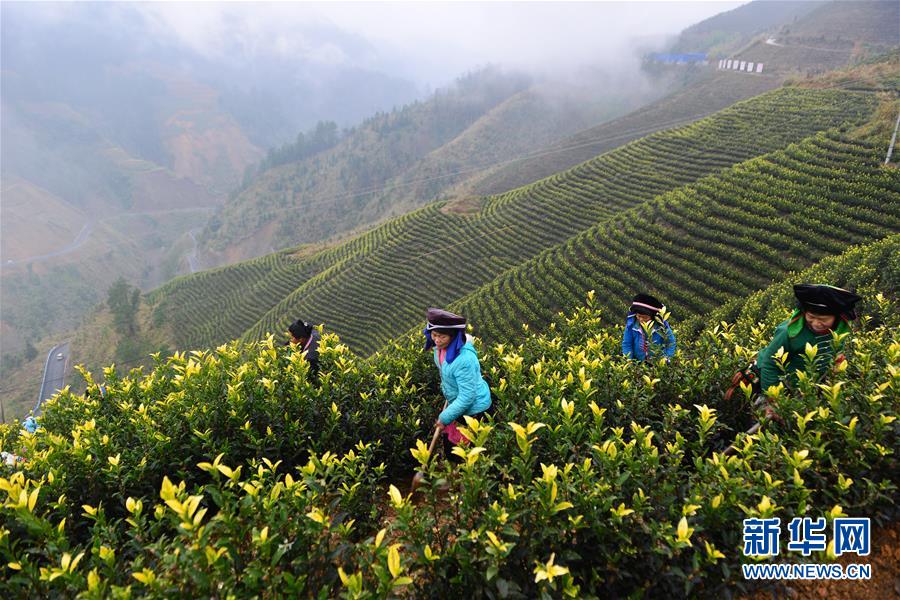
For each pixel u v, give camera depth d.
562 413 4.15
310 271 96.12
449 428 5.01
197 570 2.68
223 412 5.15
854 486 3.63
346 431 5.41
